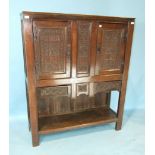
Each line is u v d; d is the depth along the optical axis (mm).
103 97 2609
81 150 1970
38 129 2014
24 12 1585
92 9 2371
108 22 1908
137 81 2893
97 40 1922
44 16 1663
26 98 2359
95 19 1843
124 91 2225
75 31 1811
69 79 1934
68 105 2438
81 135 2242
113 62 2070
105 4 2406
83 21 1811
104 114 2412
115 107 2852
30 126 2107
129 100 2959
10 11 2117
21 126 2361
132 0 2496
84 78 1992
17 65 2307
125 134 2275
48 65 1822
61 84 1923
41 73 1816
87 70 1981
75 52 1874
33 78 1792
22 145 2018
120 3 2461
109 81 2119
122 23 1968
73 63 1897
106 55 2014
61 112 2430
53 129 2031
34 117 1912
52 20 1708
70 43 1829
